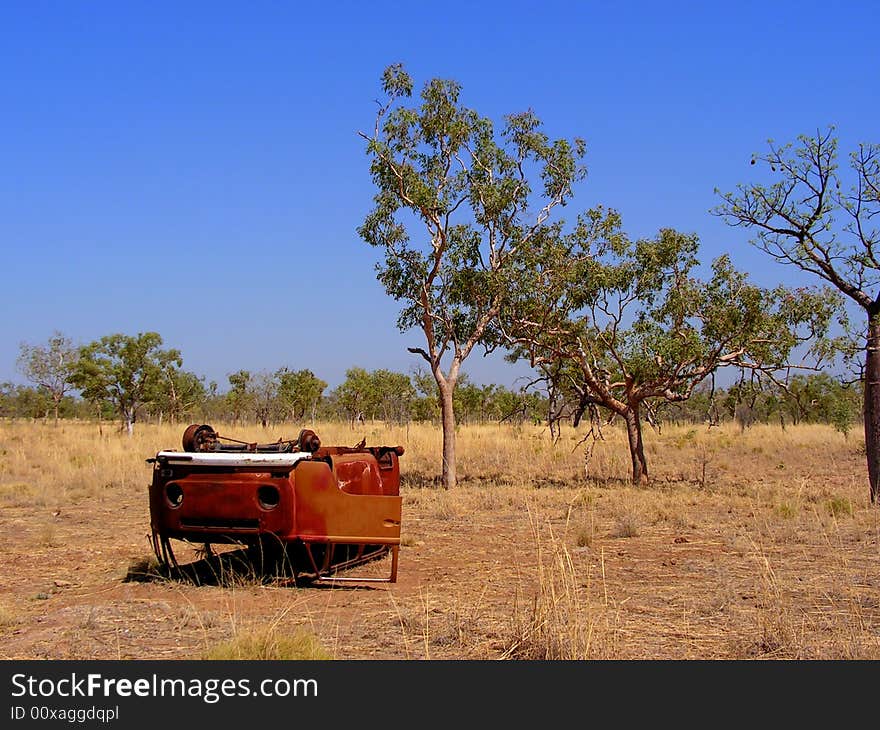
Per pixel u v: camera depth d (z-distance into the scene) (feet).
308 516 27.14
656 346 60.34
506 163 63.16
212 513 27.22
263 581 28.32
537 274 63.62
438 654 19.98
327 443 94.68
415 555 34.35
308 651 19.38
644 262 62.23
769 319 60.59
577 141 64.03
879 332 50.34
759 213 52.39
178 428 121.80
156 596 26.35
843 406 99.25
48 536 38.17
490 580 28.91
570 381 68.33
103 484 63.82
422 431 109.19
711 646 20.80
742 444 106.83
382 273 63.16
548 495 56.34
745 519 43.83
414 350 63.46
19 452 86.43
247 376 166.30
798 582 28.27
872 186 50.49
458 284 63.00
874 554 33.60
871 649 20.27
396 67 61.00
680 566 31.60
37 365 166.91
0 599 26.55
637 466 65.77
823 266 51.37
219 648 19.43
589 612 20.74
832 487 62.23
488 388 165.99
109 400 138.21
